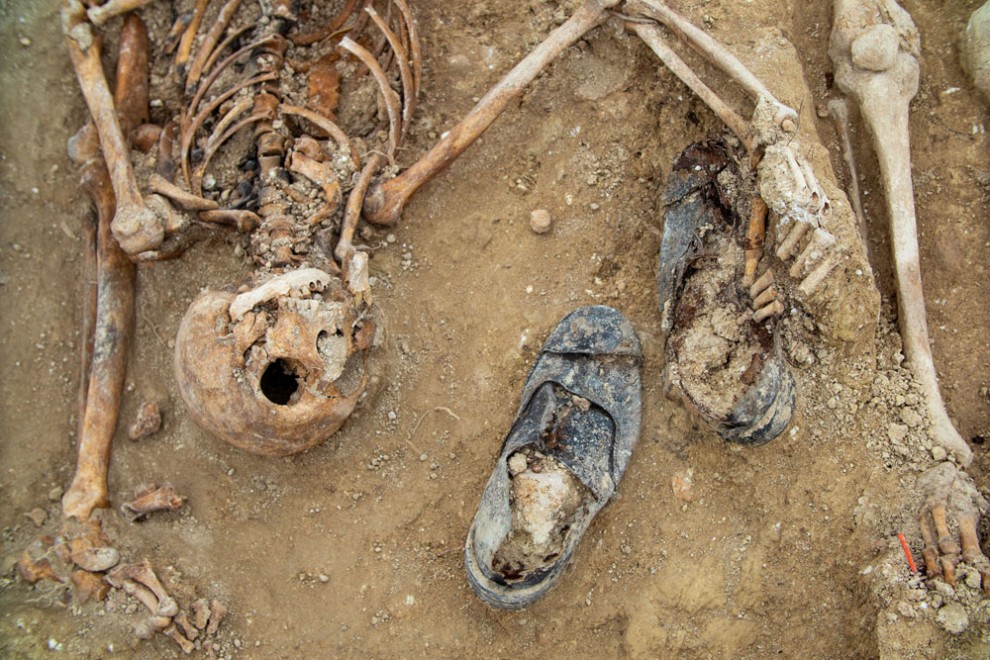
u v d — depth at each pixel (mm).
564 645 926
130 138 950
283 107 943
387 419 955
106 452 923
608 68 982
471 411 962
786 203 852
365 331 883
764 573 914
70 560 890
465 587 934
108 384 923
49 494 927
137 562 905
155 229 898
